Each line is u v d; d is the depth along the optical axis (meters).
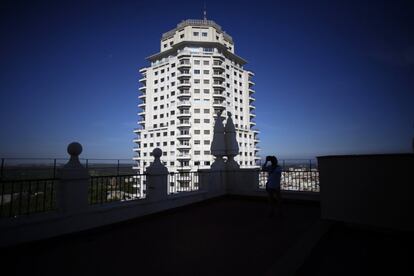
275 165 7.71
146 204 7.39
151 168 7.80
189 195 9.31
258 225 6.57
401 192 5.36
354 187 5.98
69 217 5.48
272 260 4.19
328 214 6.35
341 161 6.24
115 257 4.37
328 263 4.09
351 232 5.86
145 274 3.69
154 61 98.75
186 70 85.25
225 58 90.50
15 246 4.58
